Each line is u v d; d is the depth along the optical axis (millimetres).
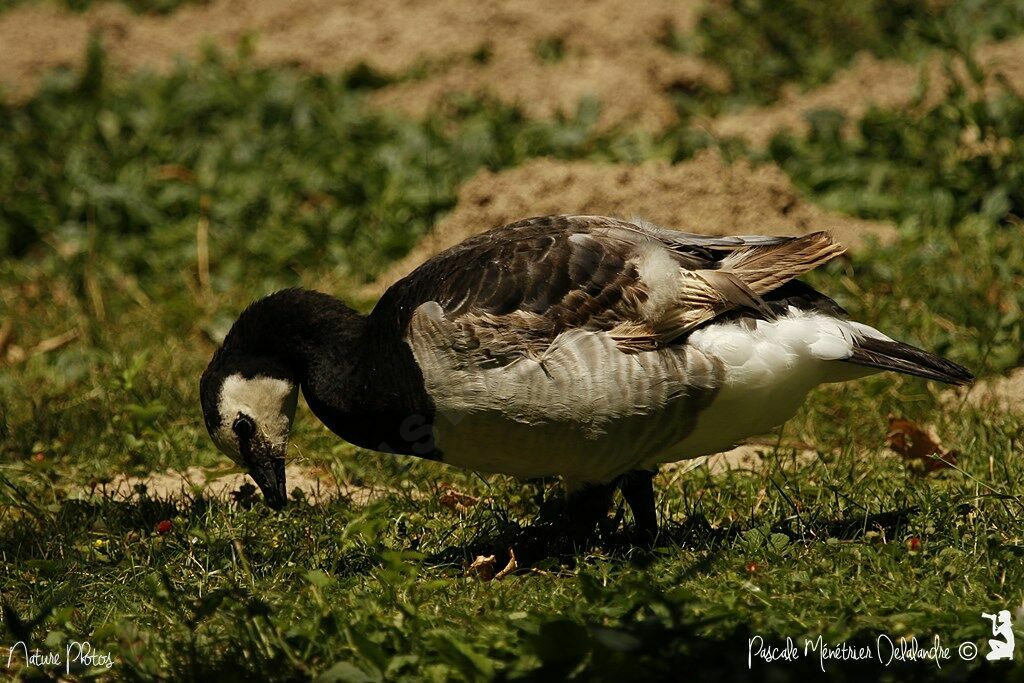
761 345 9305
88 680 8031
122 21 22266
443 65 20062
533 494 11086
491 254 9625
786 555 9164
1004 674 7383
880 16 20750
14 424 12750
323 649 7906
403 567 8656
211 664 7750
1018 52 17672
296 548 9883
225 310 15008
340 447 11930
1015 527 9453
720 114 19031
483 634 8047
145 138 18406
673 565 9078
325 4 22547
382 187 16625
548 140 17266
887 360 9477
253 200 16875
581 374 9141
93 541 10281
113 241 16609
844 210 15578
